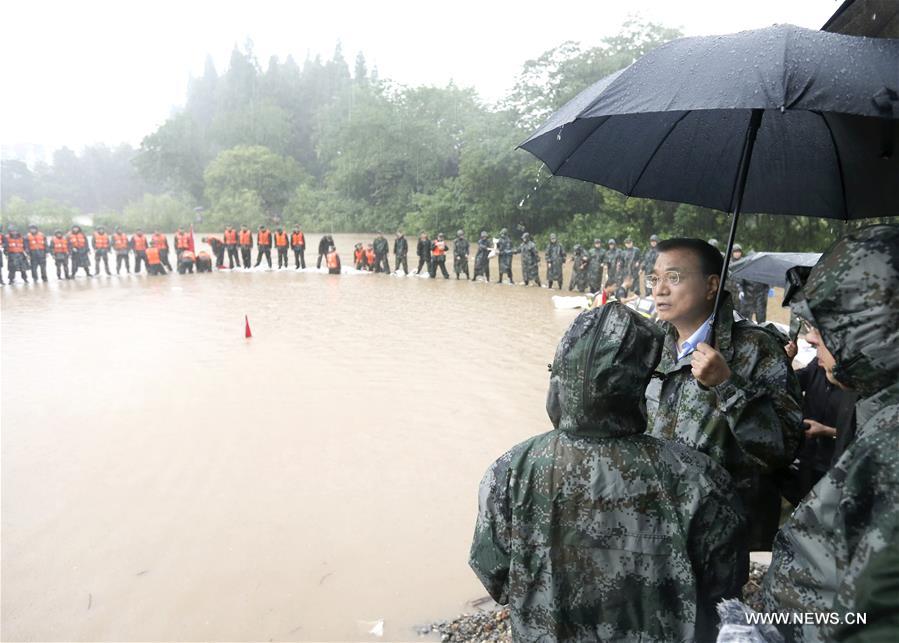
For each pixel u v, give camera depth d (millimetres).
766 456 1957
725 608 1399
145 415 7660
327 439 6824
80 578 4281
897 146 2074
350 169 56000
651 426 2371
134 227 61656
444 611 3865
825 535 1270
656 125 2348
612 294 15312
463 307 16219
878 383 1308
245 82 91062
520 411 7773
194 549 4625
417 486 5652
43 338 12352
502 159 35062
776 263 6074
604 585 1554
